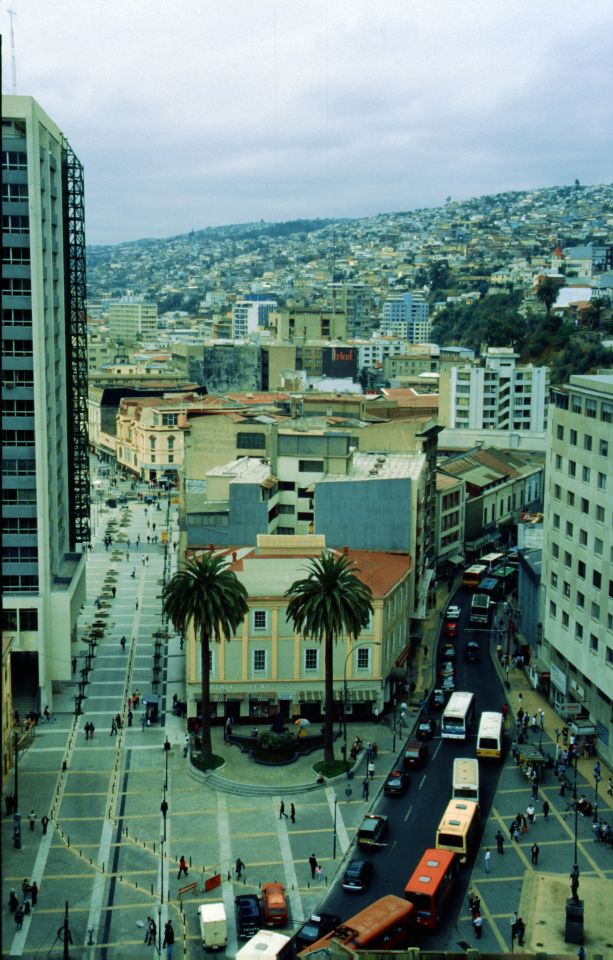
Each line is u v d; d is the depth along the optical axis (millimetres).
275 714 106688
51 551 121062
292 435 135125
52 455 121500
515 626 141125
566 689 109000
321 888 75250
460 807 82312
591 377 107438
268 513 127938
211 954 67375
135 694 114188
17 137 109625
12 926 70438
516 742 101500
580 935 67375
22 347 111938
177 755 100812
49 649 114875
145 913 72188
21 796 91000
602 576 100188
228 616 94500
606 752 97250
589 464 103625
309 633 104812
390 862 78938
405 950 61750
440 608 154375
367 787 90438
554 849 81062
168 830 84875
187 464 175625
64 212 142125
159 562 188375
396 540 125188
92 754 100875
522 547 163250
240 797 91062
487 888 74875
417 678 121875
